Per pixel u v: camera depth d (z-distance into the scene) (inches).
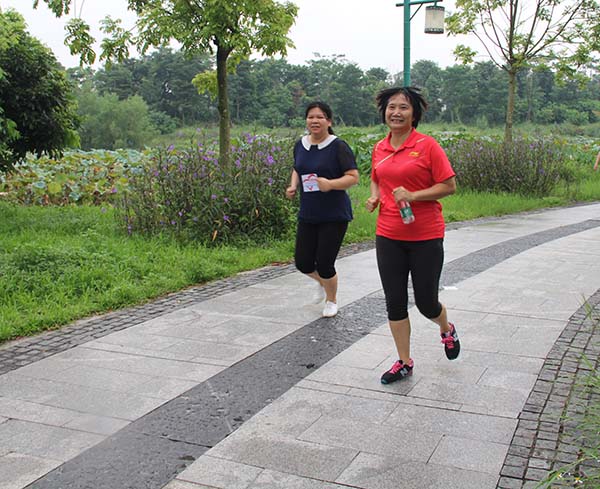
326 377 175.2
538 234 412.5
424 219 162.1
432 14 514.6
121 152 705.0
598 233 415.2
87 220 418.0
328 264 222.8
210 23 376.5
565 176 748.6
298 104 2994.6
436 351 192.5
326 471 129.1
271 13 396.2
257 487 124.0
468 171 637.3
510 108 677.3
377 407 156.6
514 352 190.4
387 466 130.3
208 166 369.4
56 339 209.6
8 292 247.9
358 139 842.2
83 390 169.3
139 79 3324.3
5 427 149.3
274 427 147.6
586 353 188.1
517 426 145.2
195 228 353.1
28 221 410.3
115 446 140.4
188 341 205.8
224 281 288.0
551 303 241.4
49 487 125.3
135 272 283.7
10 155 420.8
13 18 412.5
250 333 212.7
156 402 161.6
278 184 370.0
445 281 279.3
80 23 390.6
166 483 126.2
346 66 3029.0
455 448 136.6
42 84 408.8
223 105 404.8
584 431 140.8
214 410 156.8
